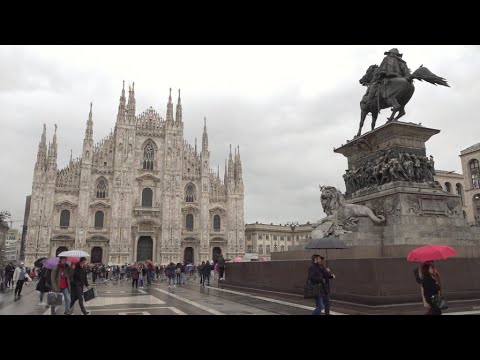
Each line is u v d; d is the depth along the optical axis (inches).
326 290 490.0
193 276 2172.7
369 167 792.3
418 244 635.5
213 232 3348.9
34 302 872.9
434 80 767.1
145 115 3373.5
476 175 2608.3
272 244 4352.9
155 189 3257.9
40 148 2997.0
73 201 3036.4
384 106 812.6
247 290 978.1
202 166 3400.6
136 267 1301.7
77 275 621.0
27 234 2854.3
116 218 3053.6
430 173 757.3
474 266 592.7
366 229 708.0
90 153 3097.9
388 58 804.0
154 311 642.8
